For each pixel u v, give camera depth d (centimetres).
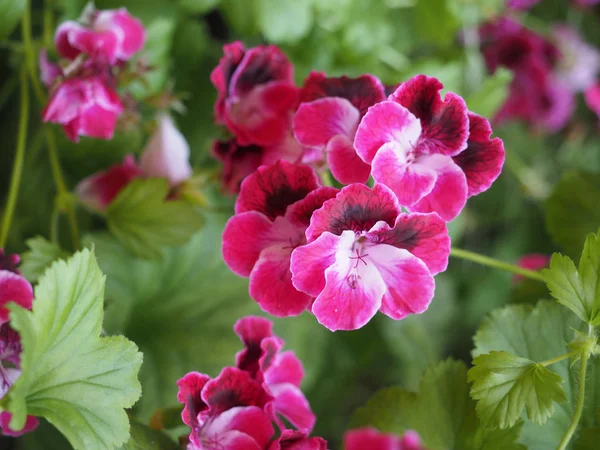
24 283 44
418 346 72
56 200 53
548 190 79
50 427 59
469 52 71
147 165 53
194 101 62
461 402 47
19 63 57
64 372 42
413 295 43
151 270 59
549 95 79
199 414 44
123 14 52
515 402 44
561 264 45
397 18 69
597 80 85
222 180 52
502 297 76
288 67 50
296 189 44
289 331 61
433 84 43
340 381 69
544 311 47
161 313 60
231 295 60
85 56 50
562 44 79
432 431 47
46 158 60
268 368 46
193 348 59
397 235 43
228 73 49
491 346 47
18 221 59
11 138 61
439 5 65
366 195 42
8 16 51
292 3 60
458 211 44
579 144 86
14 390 40
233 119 50
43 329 41
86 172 59
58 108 50
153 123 54
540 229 80
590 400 47
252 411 45
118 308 58
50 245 50
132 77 53
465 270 77
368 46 64
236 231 44
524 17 78
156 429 47
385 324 69
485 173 45
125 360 43
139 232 52
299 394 47
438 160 44
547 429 46
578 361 47
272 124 49
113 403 42
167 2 59
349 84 46
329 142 45
